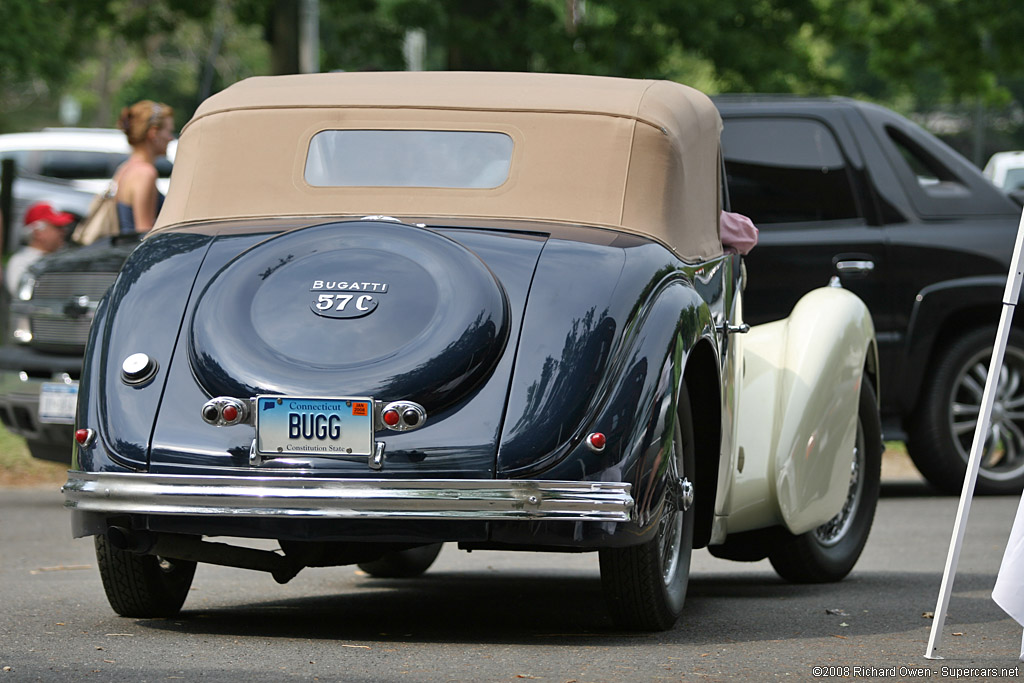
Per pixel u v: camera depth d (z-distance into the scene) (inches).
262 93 669.3
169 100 7283.5
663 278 589.6
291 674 502.0
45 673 500.7
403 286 558.3
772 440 739.4
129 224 1182.3
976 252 1182.9
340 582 816.9
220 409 545.3
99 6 2541.8
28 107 7263.8
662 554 603.5
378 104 652.1
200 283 583.5
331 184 642.2
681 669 518.6
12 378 1090.7
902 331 1176.2
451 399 542.9
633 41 2240.4
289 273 567.8
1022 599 516.7
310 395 538.0
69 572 825.5
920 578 820.6
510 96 648.4
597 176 631.8
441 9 2193.7
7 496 1222.3
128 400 560.1
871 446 835.4
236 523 544.7
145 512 546.3
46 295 1088.8
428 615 676.1
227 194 651.5
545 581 832.3
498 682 491.5
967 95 2856.8
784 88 2358.5
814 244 1167.0
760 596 756.0
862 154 1186.0
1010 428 1224.2
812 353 756.6
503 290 563.2
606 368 550.9
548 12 2234.3
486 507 530.0
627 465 543.2
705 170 689.6
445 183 635.5
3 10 2445.9
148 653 544.4
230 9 2556.6
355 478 534.6
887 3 2691.9
